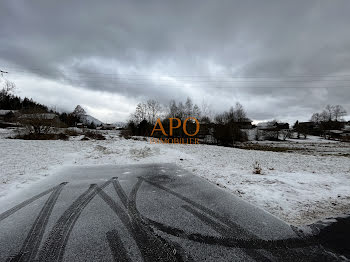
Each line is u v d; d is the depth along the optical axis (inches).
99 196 144.8
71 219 106.5
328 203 137.0
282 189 167.9
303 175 223.9
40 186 166.1
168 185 177.2
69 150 383.9
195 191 160.7
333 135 1764.3
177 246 82.7
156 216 112.3
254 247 82.4
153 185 176.7
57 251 77.8
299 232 95.8
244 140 1208.2
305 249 81.0
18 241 84.4
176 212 118.5
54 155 320.8
